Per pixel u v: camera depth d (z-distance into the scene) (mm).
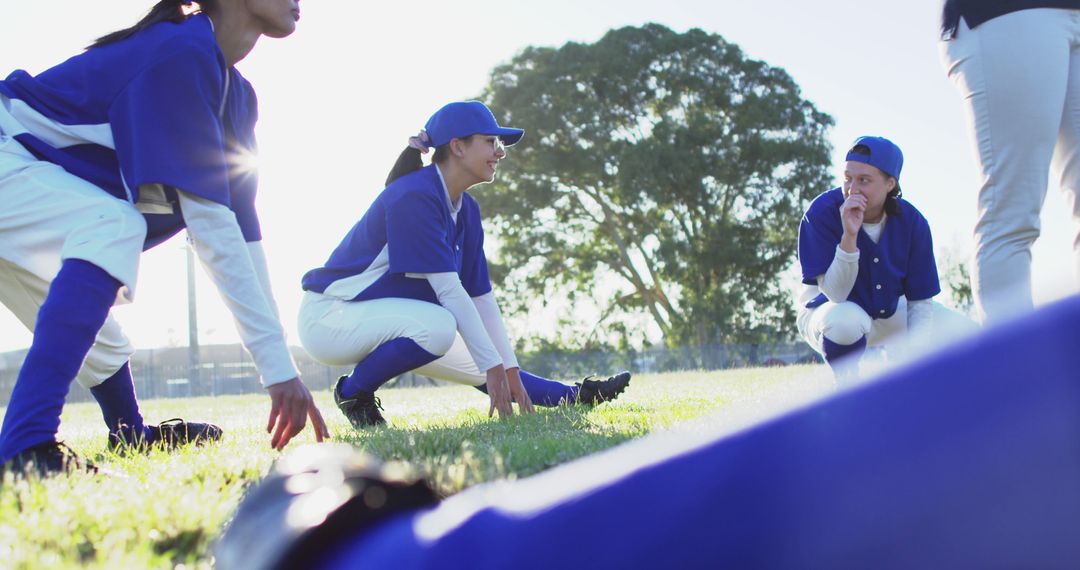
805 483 384
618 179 34250
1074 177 3816
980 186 3721
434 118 4699
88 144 2639
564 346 37688
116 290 2441
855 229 4250
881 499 368
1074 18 3629
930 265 4582
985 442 352
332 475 603
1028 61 3543
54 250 2504
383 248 4746
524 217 35625
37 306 2896
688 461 429
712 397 5500
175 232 2863
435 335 4523
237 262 2646
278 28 2979
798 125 36594
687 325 35906
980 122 3678
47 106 2645
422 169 4719
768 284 36312
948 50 3791
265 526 604
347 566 535
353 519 571
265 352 2637
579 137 35312
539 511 467
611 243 37594
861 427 380
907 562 362
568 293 37625
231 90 3070
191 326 33375
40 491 1867
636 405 4984
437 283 4551
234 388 39562
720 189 36125
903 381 379
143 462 2641
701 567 399
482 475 2016
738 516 398
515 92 36750
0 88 2697
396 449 2762
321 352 4754
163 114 2561
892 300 4555
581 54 36406
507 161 36000
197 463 2422
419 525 538
